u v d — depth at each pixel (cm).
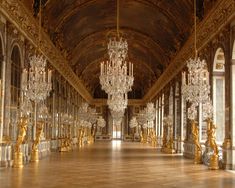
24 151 2044
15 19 1861
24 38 2094
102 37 4044
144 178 1408
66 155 2689
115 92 1788
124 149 3678
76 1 2941
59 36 3166
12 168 1709
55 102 3138
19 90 2017
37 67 1830
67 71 3819
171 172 1628
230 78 1766
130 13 3403
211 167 1761
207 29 2155
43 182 1271
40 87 1823
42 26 2498
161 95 4534
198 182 1311
